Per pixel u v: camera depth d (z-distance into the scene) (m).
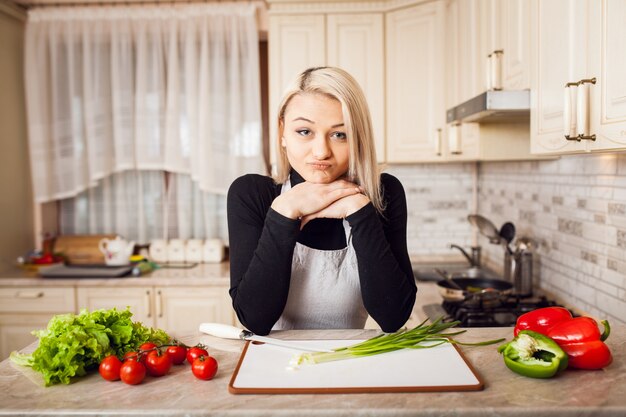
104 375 0.91
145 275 3.07
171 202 3.55
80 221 3.61
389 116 3.11
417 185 3.54
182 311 3.01
